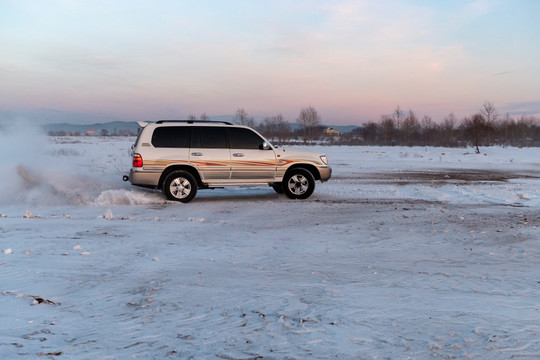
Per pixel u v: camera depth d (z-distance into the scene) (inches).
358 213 446.9
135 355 158.1
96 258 276.2
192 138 527.5
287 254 291.1
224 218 423.8
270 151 544.4
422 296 216.1
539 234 347.6
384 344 165.6
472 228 369.4
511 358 155.2
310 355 157.4
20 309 199.6
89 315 193.6
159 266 262.2
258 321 186.1
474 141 2244.1
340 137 3804.1
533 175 917.8
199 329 179.0
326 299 210.8
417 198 562.6
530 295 218.5
